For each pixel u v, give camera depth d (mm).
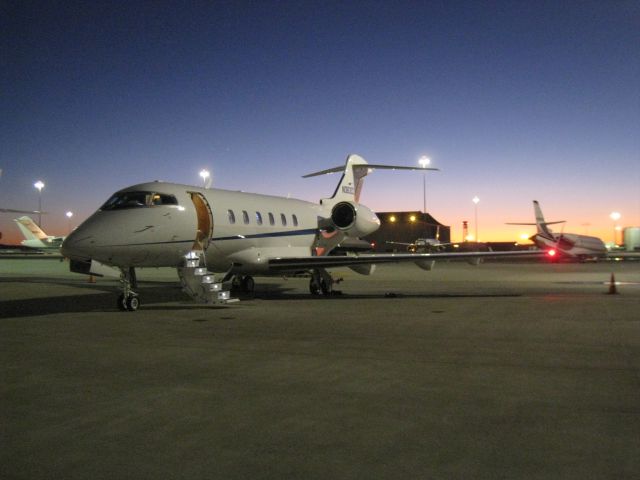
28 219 61906
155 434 4691
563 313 12781
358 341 9180
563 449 4324
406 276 31047
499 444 4438
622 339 9289
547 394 5910
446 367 7227
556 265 49031
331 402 5637
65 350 8461
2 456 4223
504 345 8781
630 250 87312
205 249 16250
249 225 17562
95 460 4141
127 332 10227
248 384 6367
